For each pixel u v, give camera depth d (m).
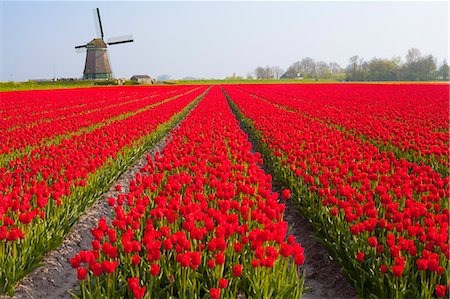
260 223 5.89
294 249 4.85
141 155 14.68
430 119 20.06
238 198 7.71
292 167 9.62
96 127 19.36
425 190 7.49
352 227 5.73
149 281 4.93
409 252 5.09
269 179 8.25
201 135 15.22
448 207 7.09
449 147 11.70
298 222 8.79
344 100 36.09
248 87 71.88
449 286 4.66
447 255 5.04
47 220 7.33
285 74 177.00
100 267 4.47
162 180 8.73
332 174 8.69
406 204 6.53
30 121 21.30
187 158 9.84
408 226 5.62
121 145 12.74
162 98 38.44
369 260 5.55
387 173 9.80
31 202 7.81
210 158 9.93
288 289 4.81
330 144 12.61
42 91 56.75
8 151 12.18
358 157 10.38
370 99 36.59
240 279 5.21
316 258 7.20
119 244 5.62
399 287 4.91
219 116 20.95
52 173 9.48
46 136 15.60
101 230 5.48
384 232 6.23
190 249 5.38
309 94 46.19
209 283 5.11
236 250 5.09
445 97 37.81
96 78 88.56
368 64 146.25
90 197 9.09
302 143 13.33
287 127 16.11
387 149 13.45
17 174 8.94
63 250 7.55
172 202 6.15
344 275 6.20
